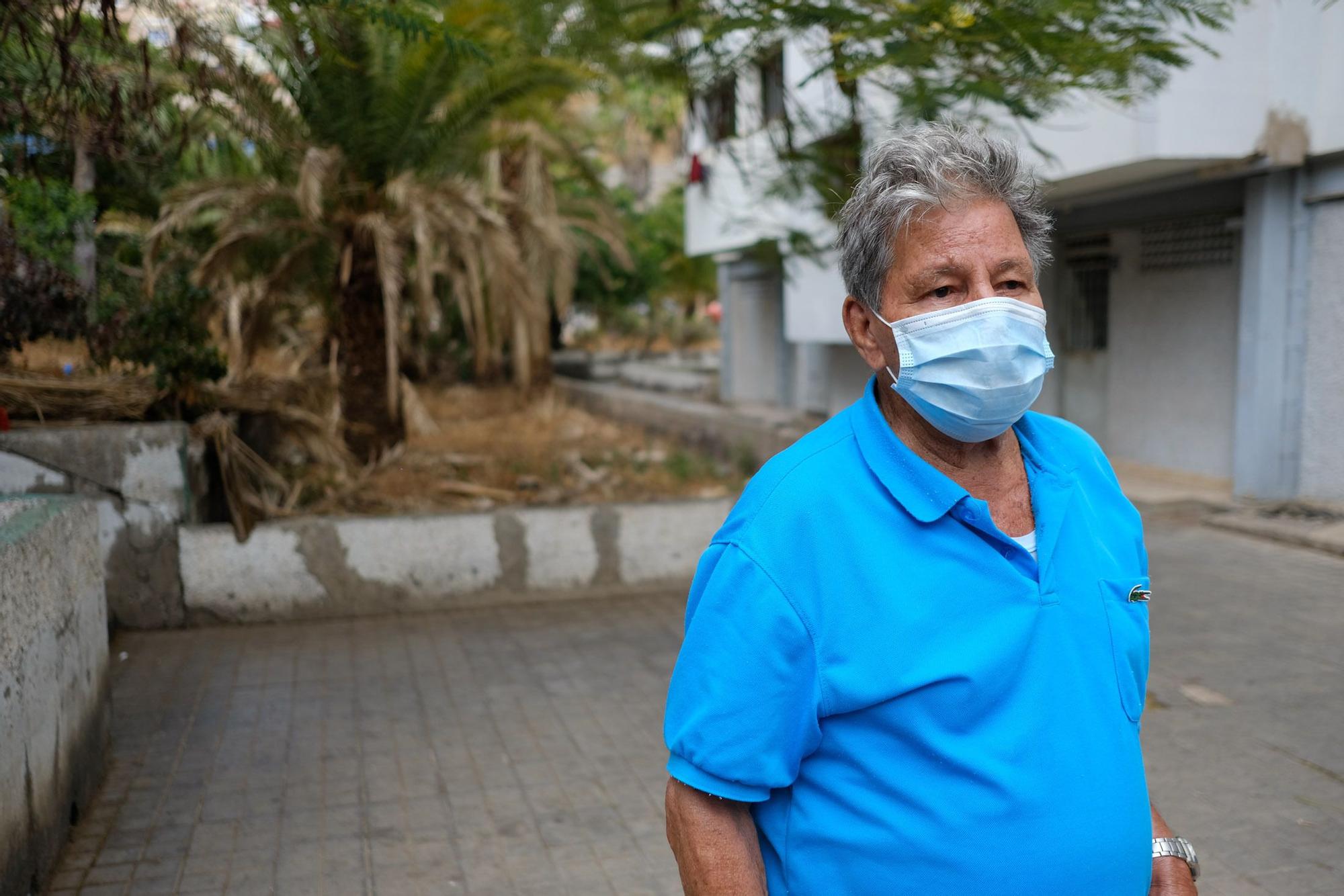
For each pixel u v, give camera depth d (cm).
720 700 130
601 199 1152
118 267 857
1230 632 582
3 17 380
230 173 846
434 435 1143
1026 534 141
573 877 344
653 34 479
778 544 130
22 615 312
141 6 453
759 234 1152
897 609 127
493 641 604
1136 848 134
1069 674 132
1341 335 807
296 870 349
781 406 1619
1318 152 782
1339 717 459
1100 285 1122
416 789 411
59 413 653
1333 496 827
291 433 822
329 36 603
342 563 649
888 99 530
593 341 2702
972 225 132
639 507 694
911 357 133
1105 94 418
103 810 392
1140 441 1063
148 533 625
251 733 468
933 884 127
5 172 556
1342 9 755
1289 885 326
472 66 697
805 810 134
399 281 739
